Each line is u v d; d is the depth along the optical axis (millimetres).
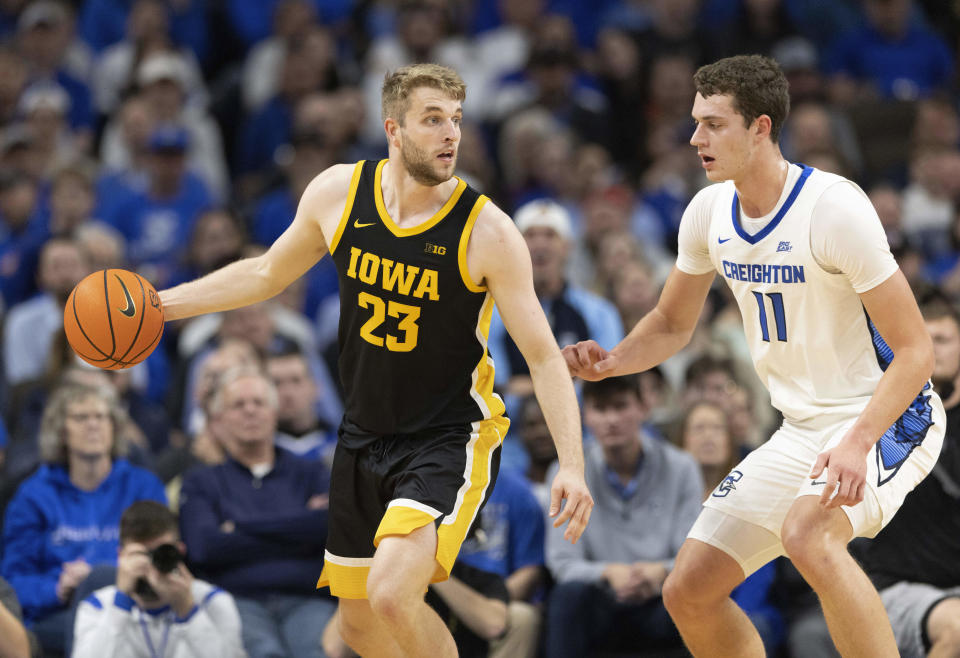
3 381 22156
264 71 31953
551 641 15406
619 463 16344
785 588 16094
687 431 17156
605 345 20156
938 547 14414
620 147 31609
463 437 10547
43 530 15961
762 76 10336
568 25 32062
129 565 14031
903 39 33844
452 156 10008
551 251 20031
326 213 10562
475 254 10211
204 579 15680
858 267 10133
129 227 26875
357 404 10695
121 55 33000
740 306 11094
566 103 30438
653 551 16141
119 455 16562
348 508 10945
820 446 10766
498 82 31672
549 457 17484
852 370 10695
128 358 10875
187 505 15977
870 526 10469
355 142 28938
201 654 14117
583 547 16266
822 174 10492
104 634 13906
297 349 19125
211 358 18781
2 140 29203
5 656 13133
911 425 10820
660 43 32781
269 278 11031
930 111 29453
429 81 9984
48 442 16156
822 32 34281
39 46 31500
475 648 15258
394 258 10273
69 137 30906
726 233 10883
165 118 29297
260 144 30594
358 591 11078
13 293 24531
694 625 11078
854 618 10047
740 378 20453
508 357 19766
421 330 10328
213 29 33625
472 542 16016
